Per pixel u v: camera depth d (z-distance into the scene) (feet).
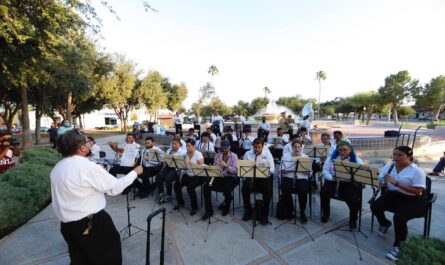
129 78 77.10
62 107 69.62
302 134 29.66
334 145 19.70
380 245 11.38
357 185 12.73
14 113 61.11
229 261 10.15
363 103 143.43
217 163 15.14
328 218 13.93
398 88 125.59
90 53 55.57
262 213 13.56
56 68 37.55
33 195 14.11
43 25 23.62
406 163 11.32
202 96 136.26
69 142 6.52
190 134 28.99
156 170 18.04
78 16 24.35
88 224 6.61
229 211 15.14
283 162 14.84
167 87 123.75
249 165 12.69
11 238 11.68
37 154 22.16
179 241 11.63
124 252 10.66
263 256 10.51
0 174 15.35
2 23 19.01
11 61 26.86
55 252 10.62
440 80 121.49
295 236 12.16
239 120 75.31
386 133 35.91
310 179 14.43
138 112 157.28
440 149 38.06
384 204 11.89
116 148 20.86
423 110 211.00
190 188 14.67
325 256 10.52
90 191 6.61
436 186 20.95
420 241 8.56
